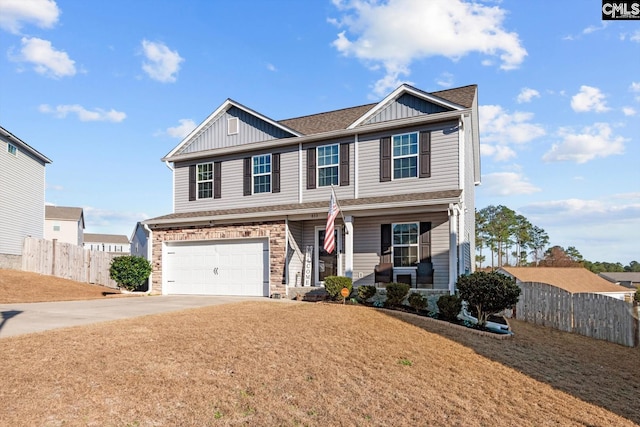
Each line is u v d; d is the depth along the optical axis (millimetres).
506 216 61969
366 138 16203
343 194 16375
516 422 5773
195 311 11047
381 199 14820
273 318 9984
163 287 18672
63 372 5766
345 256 15062
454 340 9539
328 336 8617
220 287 17594
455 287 13086
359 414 5449
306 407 5469
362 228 16109
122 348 6938
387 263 15484
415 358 7906
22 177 24875
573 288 38375
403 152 15555
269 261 16438
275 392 5793
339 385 6262
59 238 55062
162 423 4715
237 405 5305
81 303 13562
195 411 5043
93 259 23547
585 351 11180
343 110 19359
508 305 11320
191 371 6176
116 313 10984
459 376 7328
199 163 19672
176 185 20203
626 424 6340
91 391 5254
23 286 17344
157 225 19016
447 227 14836
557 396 7109
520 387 7262
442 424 5422
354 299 13906
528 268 42125
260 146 18000
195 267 18188
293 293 15680
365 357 7613
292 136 17531
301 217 16078
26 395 5027
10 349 6688
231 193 18750
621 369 9789
